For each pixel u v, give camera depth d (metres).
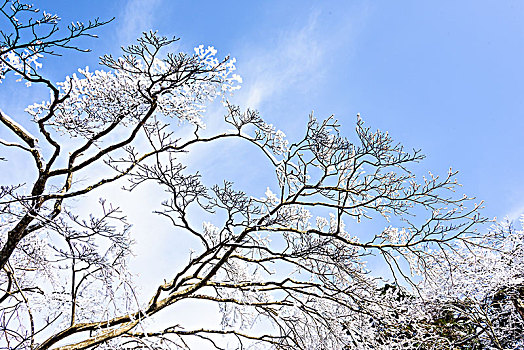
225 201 6.00
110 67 5.29
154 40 5.02
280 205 6.64
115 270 5.11
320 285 7.03
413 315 7.28
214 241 7.29
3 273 6.51
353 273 6.76
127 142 5.63
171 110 5.89
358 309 7.21
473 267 8.66
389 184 6.65
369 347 7.12
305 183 6.71
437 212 6.75
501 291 9.46
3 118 5.37
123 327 5.95
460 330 9.97
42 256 6.04
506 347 9.45
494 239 7.04
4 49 4.53
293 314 7.50
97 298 6.08
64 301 6.16
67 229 4.59
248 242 6.52
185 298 7.02
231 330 7.24
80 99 5.52
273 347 7.51
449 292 9.16
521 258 8.99
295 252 6.64
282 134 6.53
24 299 6.05
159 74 5.37
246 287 7.13
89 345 5.80
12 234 5.25
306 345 7.23
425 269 6.94
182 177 5.65
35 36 4.18
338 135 6.41
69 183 5.96
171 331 6.87
